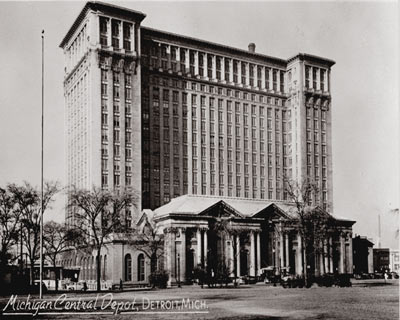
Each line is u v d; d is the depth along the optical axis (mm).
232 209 111188
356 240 141375
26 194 75375
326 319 36344
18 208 75188
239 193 140750
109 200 93312
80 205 86500
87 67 123062
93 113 119375
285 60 153250
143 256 103250
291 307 43875
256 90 147625
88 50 122062
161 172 130375
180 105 135750
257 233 112625
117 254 100688
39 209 76500
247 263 111312
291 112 151625
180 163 133375
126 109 123250
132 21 126250
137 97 124812
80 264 117000
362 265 140625
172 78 135500
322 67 153375
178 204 109938
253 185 143625
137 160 122438
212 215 108875
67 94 138750
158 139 131375
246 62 148125
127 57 124250
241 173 142125
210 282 81312
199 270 90938
